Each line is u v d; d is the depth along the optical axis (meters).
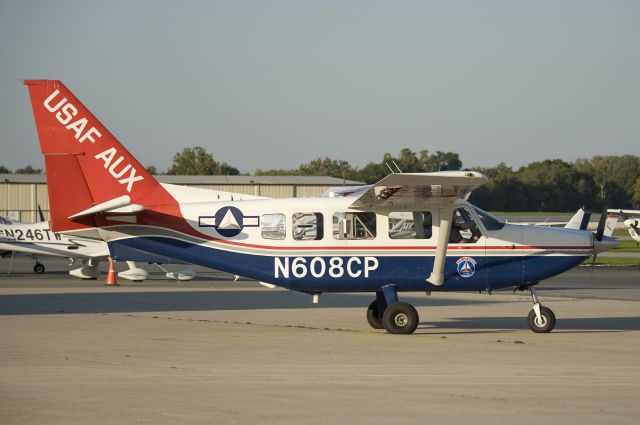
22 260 98.62
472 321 34.69
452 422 15.56
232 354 24.30
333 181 138.62
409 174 25.95
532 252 30.72
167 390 18.56
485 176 26.08
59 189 30.02
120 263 82.94
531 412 16.42
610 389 18.88
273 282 30.61
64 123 29.98
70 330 30.20
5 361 22.75
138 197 30.56
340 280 30.39
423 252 30.33
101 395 17.97
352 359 23.42
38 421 15.55
